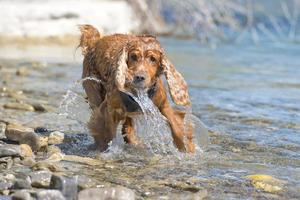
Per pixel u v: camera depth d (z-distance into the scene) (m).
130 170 9.98
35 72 19.31
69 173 9.65
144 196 8.77
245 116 13.95
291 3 38.69
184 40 30.30
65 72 19.56
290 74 20.50
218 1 29.48
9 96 15.27
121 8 28.77
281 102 15.72
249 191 9.12
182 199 8.66
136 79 10.38
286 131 12.66
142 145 11.36
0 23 25.86
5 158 10.09
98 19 27.69
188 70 20.94
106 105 10.84
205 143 11.43
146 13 30.91
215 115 14.01
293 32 33.06
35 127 12.39
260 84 18.42
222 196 8.88
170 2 30.64
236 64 22.64
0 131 11.80
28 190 8.50
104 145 10.96
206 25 29.73
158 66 10.72
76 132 12.21
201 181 9.52
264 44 29.00
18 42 25.95
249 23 30.77
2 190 8.74
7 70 19.36
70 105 12.63
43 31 26.61
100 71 11.38
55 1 27.86
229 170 10.12
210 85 18.03
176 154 10.90
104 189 8.48
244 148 11.41
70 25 27.17
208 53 25.70
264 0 39.25
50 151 10.82
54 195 8.30
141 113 10.83
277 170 10.16
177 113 11.05
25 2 27.22
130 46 10.66
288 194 9.05
